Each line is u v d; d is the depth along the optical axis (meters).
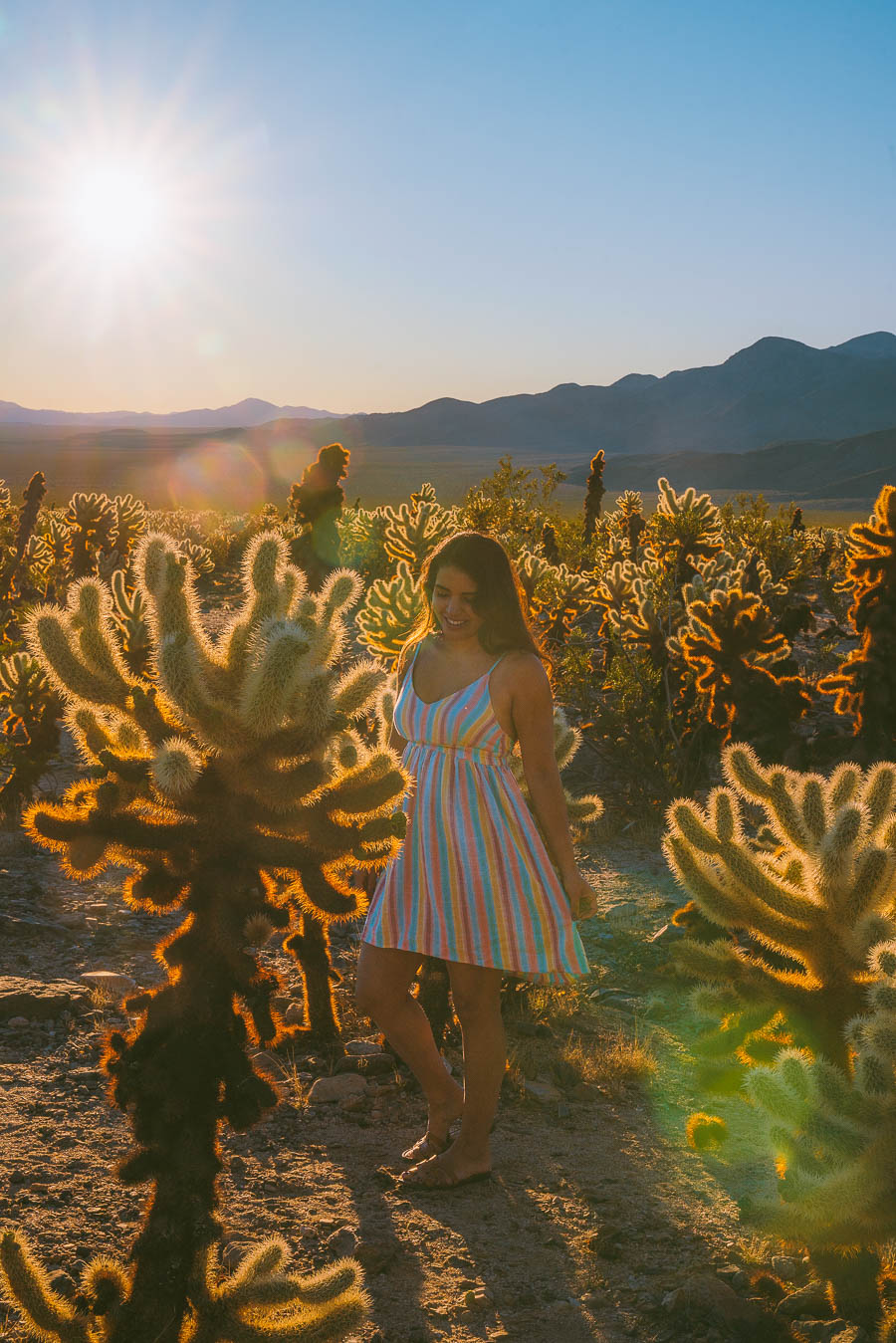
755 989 3.03
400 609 7.38
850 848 2.88
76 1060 4.00
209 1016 2.26
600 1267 2.98
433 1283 2.87
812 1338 2.63
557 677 9.14
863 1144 2.40
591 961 5.60
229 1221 3.06
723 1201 3.39
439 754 3.25
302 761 2.29
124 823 2.23
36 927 5.24
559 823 3.24
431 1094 3.48
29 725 6.93
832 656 11.06
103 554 19.14
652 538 17.12
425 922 3.17
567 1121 3.92
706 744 8.66
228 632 2.40
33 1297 2.12
